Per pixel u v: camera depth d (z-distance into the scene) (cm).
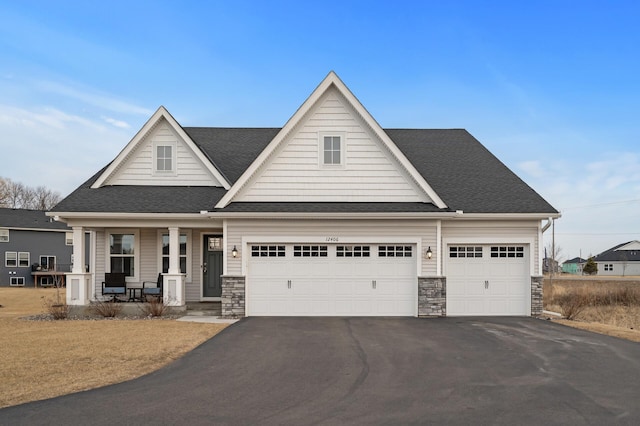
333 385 805
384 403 711
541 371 905
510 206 1681
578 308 1762
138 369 908
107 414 661
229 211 1596
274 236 1620
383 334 1285
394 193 1672
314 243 1634
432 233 1634
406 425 624
